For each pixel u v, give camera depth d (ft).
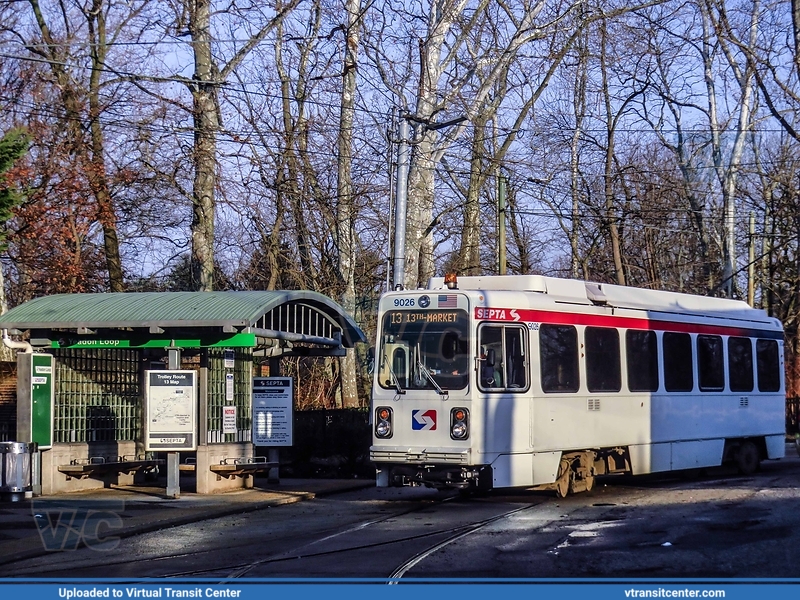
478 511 48.42
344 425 73.10
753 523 40.55
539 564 33.22
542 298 52.70
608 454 57.00
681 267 148.56
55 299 56.90
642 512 45.39
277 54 101.35
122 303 54.95
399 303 51.70
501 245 99.04
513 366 50.70
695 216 132.98
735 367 67.56
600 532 39.60
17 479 53.57
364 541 39.75
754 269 139.23
